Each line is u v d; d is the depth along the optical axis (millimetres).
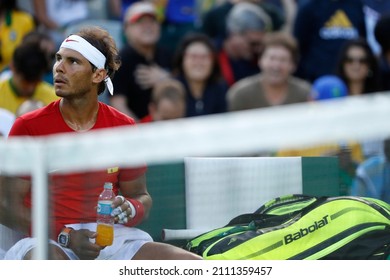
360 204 13734
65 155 10844
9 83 20953
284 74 25141
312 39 27875
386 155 12969
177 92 24062
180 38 28266
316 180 14312
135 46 26125
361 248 13555
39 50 20875
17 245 12742
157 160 11703
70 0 27500
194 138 10344
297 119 10250
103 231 13422
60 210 13242
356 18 28141
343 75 26219
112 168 13250
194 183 13891
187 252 13625
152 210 14070
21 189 12281
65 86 14242
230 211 13930
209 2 28922
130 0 28281
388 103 10336
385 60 27578
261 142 10242
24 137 14336
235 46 27188
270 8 28156
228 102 25469
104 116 14719
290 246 13609
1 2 25203
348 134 10266
